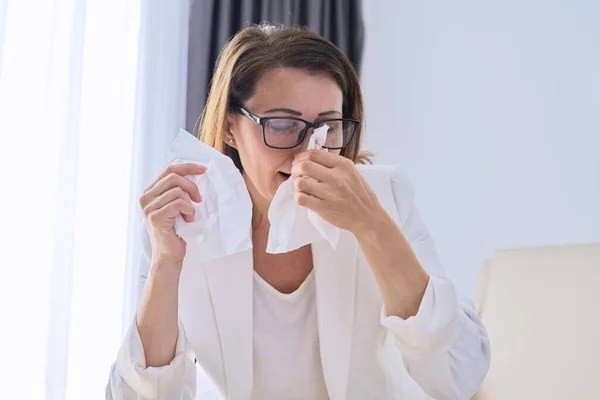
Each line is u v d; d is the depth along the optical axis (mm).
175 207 977
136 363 1049
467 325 1066
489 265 1592
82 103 2033
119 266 2037
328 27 2311
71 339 1960
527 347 1408
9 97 1887
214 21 2248
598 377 1238
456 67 2215
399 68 2279
